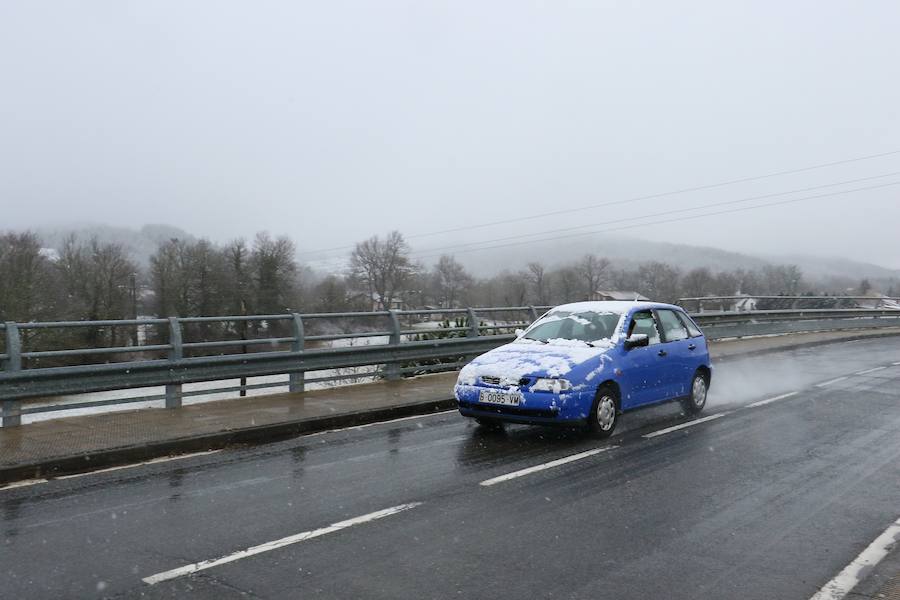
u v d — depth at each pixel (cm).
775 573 439
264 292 6394
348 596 399
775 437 855
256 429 838
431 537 497
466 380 859
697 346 1036
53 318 4988
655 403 936
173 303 6259
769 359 1869
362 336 1204
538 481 650
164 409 958
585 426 823
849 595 410
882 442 829
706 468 702
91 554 462
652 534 507
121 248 6519
